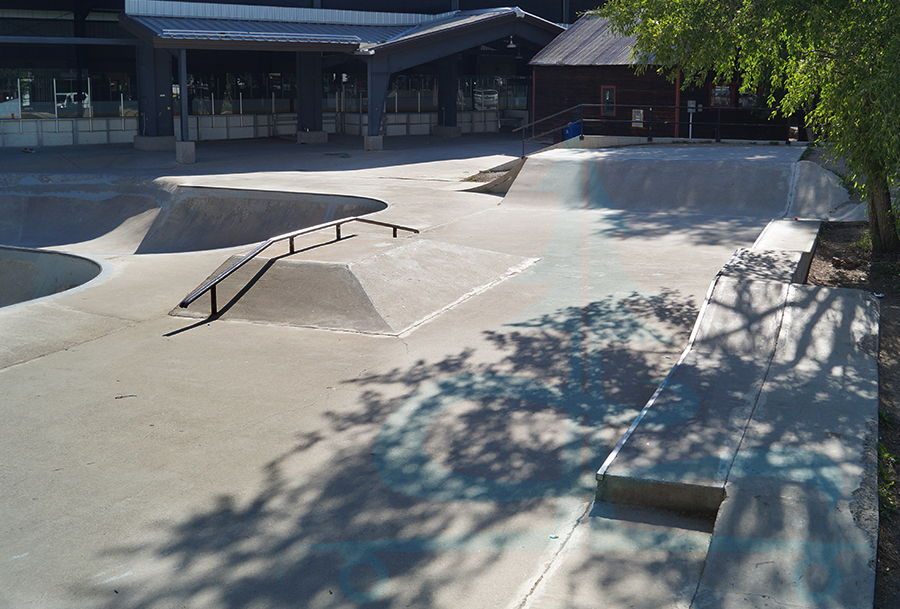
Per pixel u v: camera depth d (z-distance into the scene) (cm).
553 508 529
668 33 987
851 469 513
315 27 3388
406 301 1018
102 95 3347
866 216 1478
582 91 2831
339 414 698
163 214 2181
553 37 3656
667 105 2623
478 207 1811
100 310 1037
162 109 3195
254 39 2878
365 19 3641
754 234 1438
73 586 453
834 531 445
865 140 1028
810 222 1359
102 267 1296
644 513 509
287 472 590
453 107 3838
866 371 691
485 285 1133
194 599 439
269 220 2008
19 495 558
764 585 406
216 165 2747
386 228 1546
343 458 611
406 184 2214
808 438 560
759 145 2252
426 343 889
